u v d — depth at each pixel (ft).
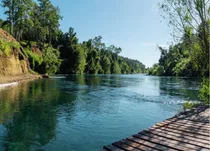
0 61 142.41
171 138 27.45
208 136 27.78
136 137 28.30
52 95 82.48
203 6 47.91
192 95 92.63
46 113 52.65
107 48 551.18
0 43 148.15
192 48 51.16
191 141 26.05
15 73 159.12
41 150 30.42
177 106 66.23
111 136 37.24
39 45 270.46
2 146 31.42
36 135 36.55
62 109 57.98
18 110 54.60
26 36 276.62
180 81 200.75
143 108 62.54
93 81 176.35
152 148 24.40
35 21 255.09
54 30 293.64
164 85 148.46
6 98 71.61
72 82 151.94
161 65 413.80
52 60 256.32
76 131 39.45
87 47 443.32
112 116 51.70
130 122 46.57
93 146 32.55
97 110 58.23
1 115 49.24
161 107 64.23
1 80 116.06
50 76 213.66
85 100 74.23
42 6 267.18
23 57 185.16
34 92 88.79
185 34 50.31
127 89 116.47
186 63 54.75
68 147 31.89
